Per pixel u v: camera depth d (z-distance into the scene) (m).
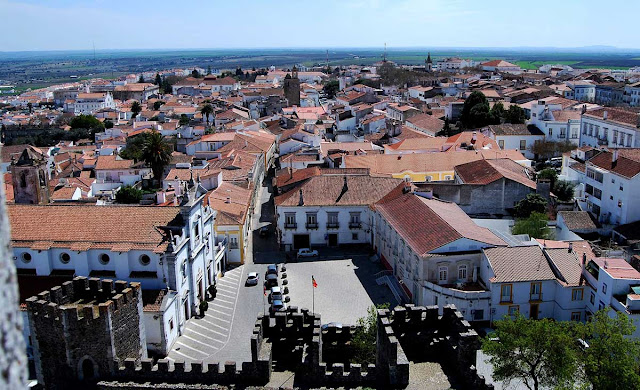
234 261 91.94
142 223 69.94
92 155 179.00
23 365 7.16
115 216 70.75
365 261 91.88
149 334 63.19
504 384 49.94
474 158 124.06
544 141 148.75
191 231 71.81
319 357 43.75
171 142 178.50
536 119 154.50
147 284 66.75
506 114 176.38
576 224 89.56
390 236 85.69
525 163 124.94
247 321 72.50
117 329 50.91
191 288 73.06
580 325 49.66
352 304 76.25
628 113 128.62
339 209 97.12
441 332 43.28
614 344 45.56
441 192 99.19
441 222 75.69
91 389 49.44
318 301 77.19
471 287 70.19
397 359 39.06
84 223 69.69
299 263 91.62
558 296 67.88
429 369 41.16
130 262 67.25
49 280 66.50
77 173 154.75
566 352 45.84
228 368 47.34
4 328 6.98
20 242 67.12
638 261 72.00
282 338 48.78
